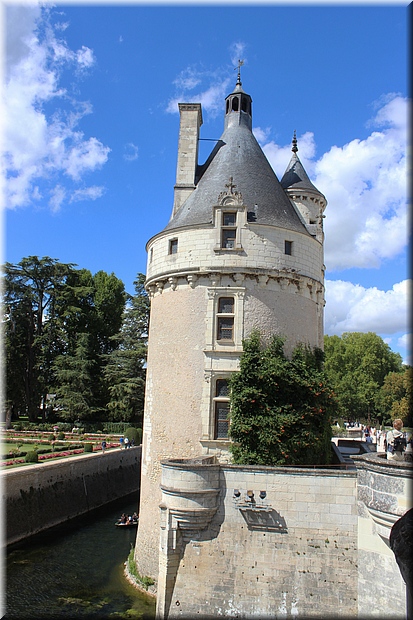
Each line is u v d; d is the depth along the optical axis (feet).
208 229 72.23
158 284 76.74
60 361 197.26
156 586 65.00
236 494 54.65
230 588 52.90
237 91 89.61
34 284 212.23
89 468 122.83
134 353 191.62
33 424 189.06
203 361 69.00
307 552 51.83
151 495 70.38
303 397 65.21
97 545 88.99
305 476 53.31
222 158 82.43
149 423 73.87
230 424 64.69
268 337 69.41
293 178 94.12
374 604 46.32
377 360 273.95
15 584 69.15
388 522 41.91
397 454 47.01
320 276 79.82
